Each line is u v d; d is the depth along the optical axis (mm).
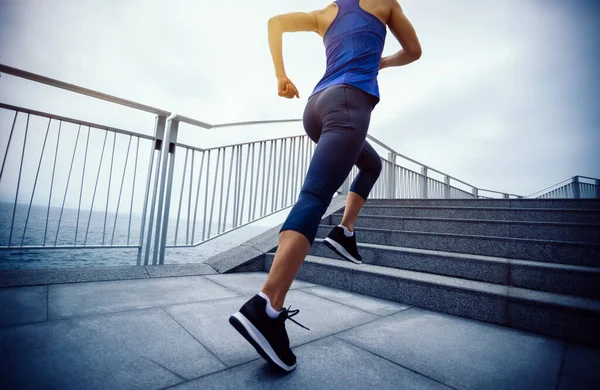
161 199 2248
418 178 6121
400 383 818
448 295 1607
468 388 799
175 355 920
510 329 1365
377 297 1888
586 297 1414
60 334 1004
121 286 1755
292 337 1150
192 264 2406
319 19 1163
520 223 2244
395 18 1133
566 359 1023
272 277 821
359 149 939
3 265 1685
